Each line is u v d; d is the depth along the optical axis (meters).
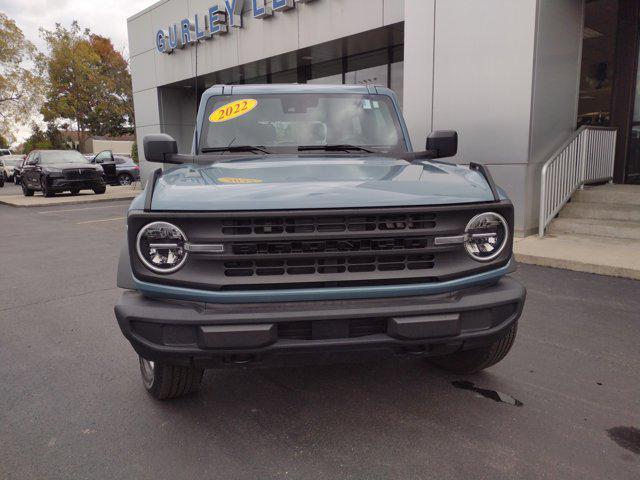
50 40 52.75
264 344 2.46
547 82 8.20
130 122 59.78
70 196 20.55
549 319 4.76
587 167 9.23
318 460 2.66
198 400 3.34
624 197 8.53
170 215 2.47
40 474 2.58
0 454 2.77
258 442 2.84
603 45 12.15
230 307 2.52
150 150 3.75
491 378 3.58
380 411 3.15
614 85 10.28
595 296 5.45
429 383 3.52
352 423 3.02
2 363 4.02
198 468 2.62
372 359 2.66
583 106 12.64
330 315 2.49
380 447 2.76
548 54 8.13
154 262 2.54
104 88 56.50
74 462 2.68
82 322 5.01
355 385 3.51
